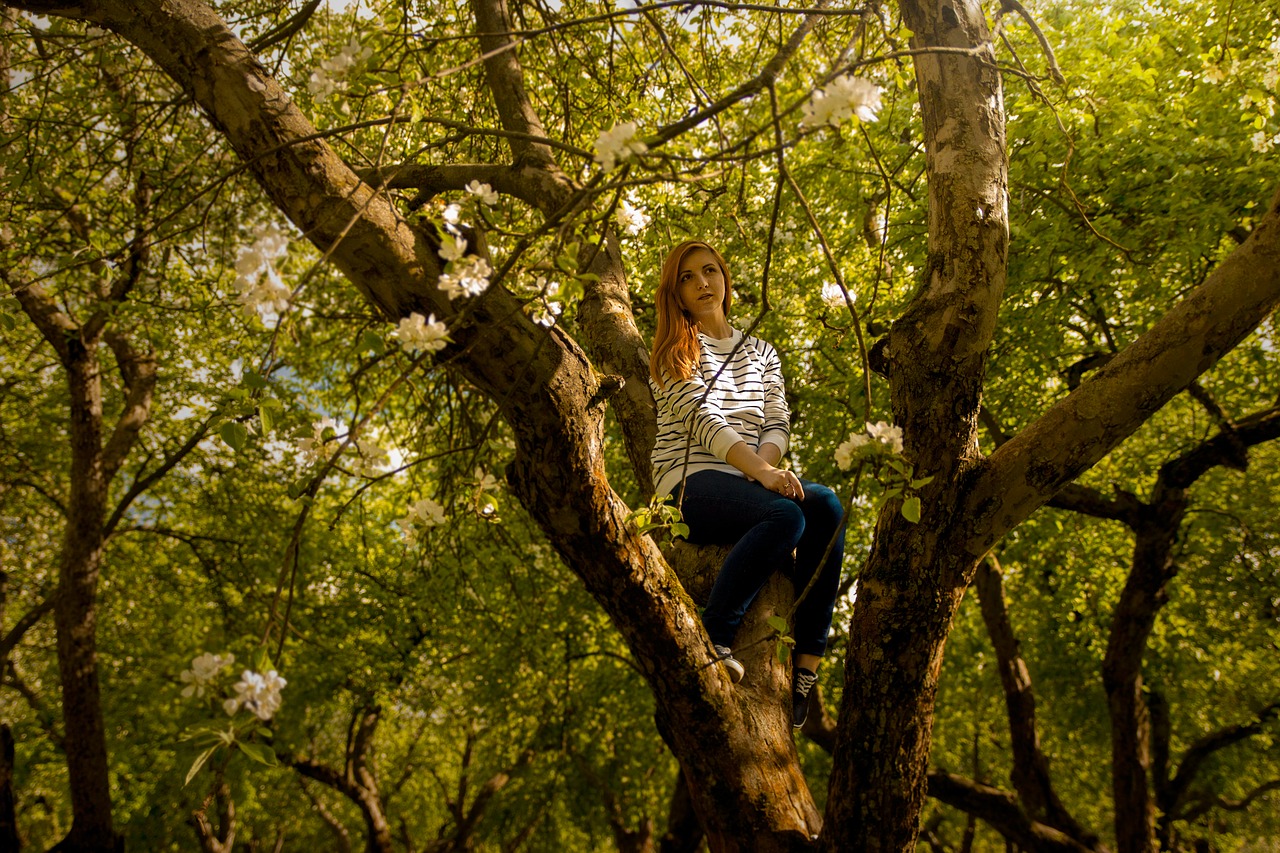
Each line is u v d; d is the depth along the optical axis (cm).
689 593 226
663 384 241
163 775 1113
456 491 193
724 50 435
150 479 766
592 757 1108
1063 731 1136
